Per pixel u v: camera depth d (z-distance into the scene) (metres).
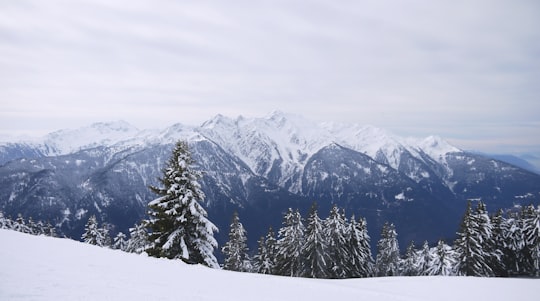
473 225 41.22
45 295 6.82
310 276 43.41
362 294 12.50
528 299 14.94
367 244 48.56
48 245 14.41
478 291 16.20
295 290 11.96
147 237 23.42
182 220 22.03
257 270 53.25
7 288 7.02
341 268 44.62
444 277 20.30
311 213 43.88
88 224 53.19
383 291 14.66
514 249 46.66
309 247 42.97
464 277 20.22
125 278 9.74
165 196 22.89
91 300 6.85
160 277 10.84
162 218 22.70
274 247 53.00
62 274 9.05
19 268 9.15
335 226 45.44
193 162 23.81
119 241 58.88
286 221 46.75
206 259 22.58
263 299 9.77
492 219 47.28
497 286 17.55
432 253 55.66
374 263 56.94
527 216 46.88
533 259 44.56
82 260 11.89
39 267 9.62
